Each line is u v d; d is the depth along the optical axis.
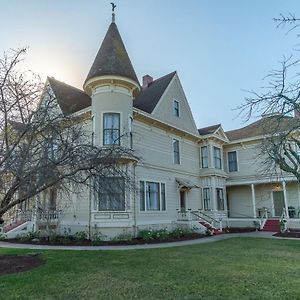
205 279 7.46
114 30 20.33
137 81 19.33
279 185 27.20
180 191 24.00
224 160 29.75
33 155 8.41
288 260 10.11
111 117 18.22
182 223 21.92
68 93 22.56
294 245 14.26
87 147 9.42
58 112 11.18
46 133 9.06
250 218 25.97
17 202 8.56
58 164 8.70
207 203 25.98
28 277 7.80
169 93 24.03
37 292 6.50
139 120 20.50
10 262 10.03
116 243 15.91
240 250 12.59
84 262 9.95
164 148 22.66
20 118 9.08
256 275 7.87
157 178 21.33
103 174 9.52
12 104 9.03
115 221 17.23
